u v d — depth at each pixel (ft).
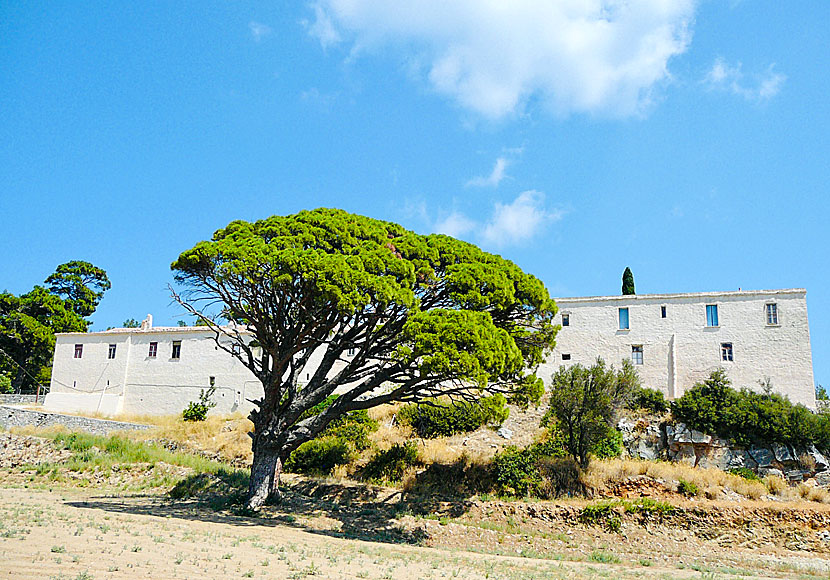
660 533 91.66
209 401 150.41
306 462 112.57
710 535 91.35
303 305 76.18
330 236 79.25
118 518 67.72
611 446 119.44
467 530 88.89
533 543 87.04
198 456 118.93
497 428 113.91
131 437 130.21
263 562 51.37
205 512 80.69
